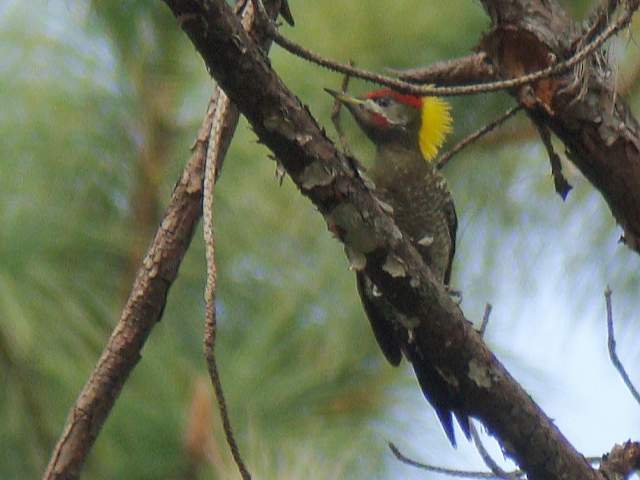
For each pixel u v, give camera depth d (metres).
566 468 7.28
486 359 7.12
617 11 7.63
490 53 7.61
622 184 7.56
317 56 6.64
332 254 9.77
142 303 7.24
